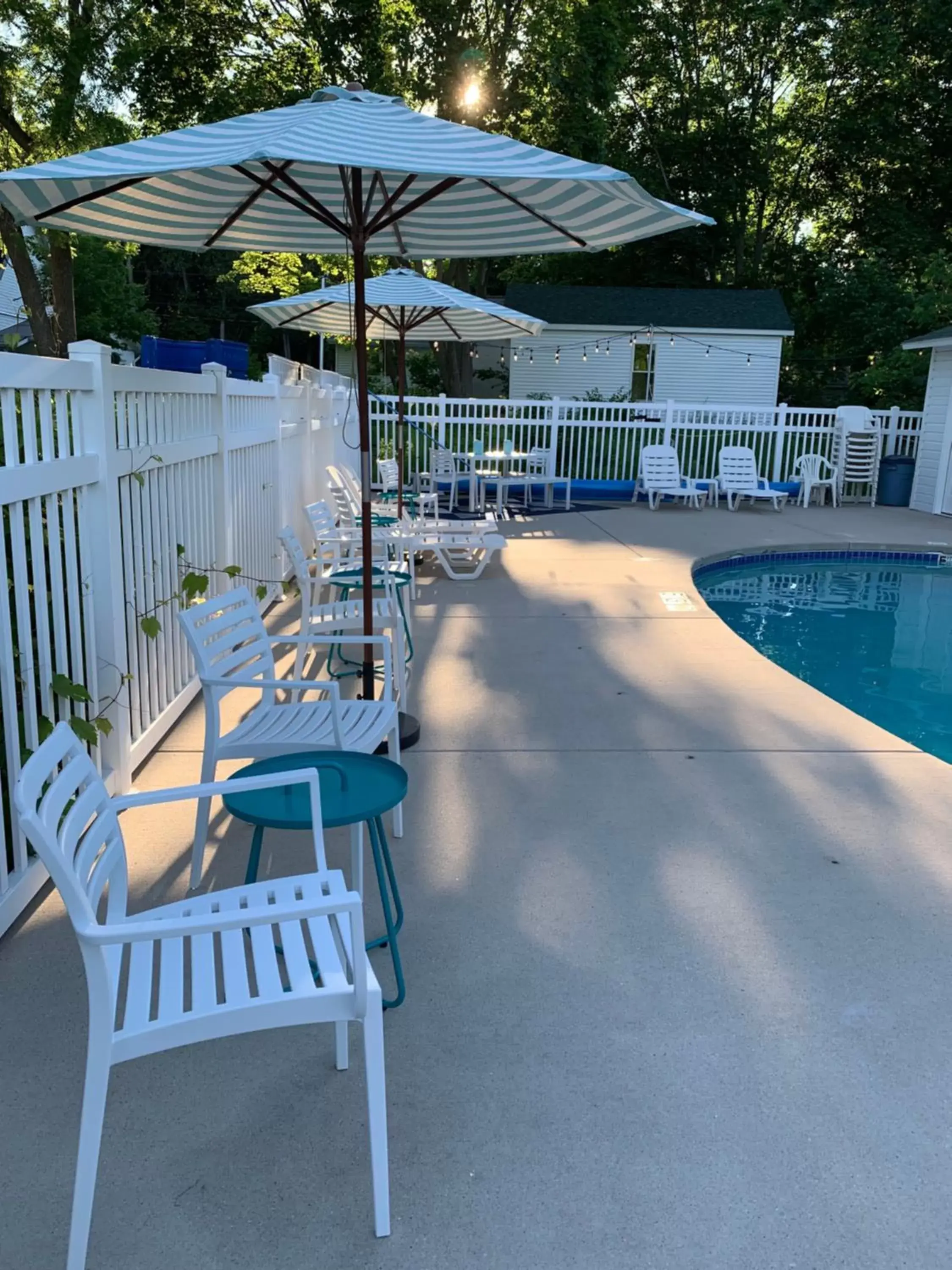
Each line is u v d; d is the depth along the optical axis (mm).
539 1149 1993
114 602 3527
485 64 17406
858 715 4910
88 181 3289
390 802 2312
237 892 2064
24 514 3010
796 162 28125
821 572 10484
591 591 7855
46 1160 1944
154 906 2898
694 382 21125
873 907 2982
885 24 24188
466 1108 2105
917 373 18672
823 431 15188
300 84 16594
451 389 21406
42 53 9812
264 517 6773
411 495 12102
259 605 6648
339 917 1983
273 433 6879
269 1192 1871
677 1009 2463
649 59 26625
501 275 28688
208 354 7156
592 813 3629
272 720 3301
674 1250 1761
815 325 26688
